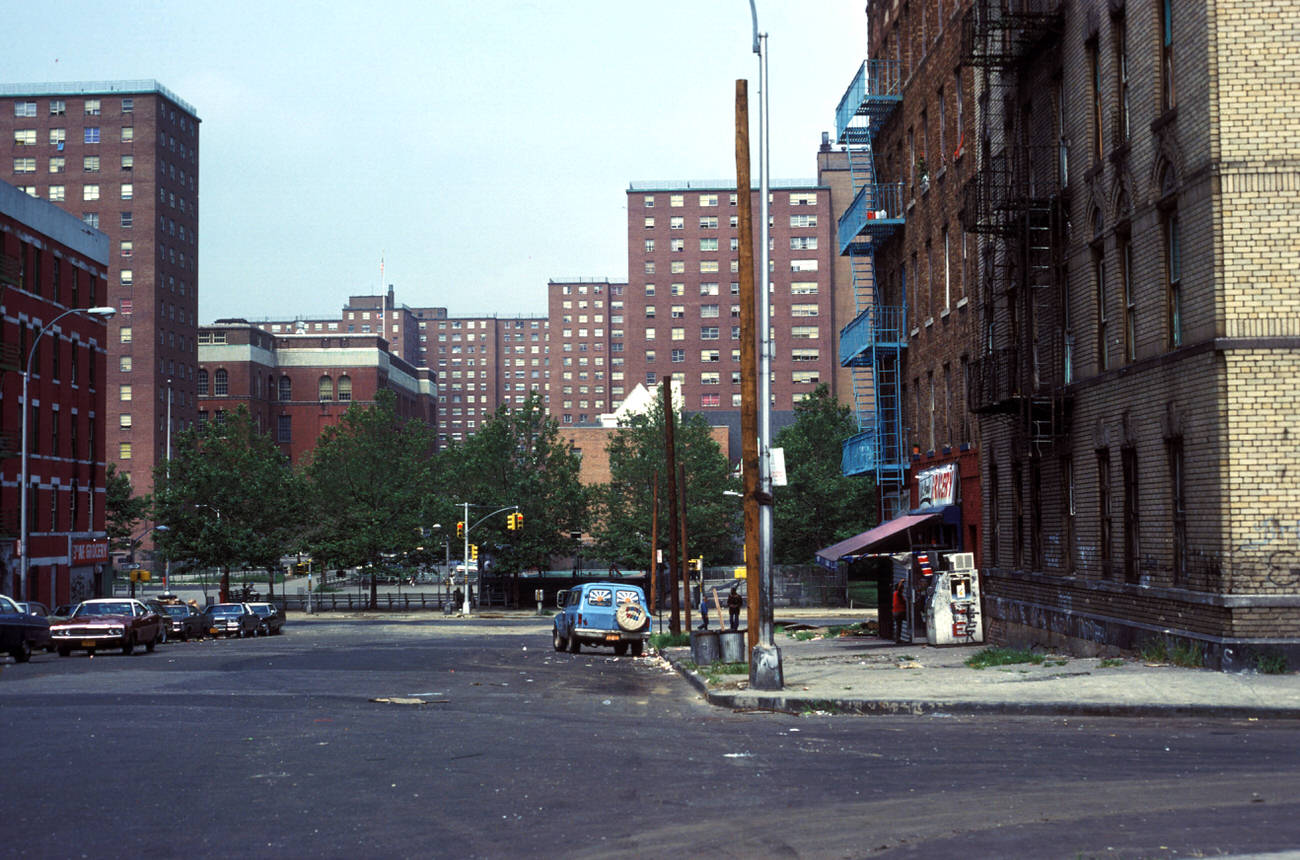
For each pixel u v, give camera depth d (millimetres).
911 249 37719
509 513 85000
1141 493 20219
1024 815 8992
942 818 8945
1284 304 17438
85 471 67750
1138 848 7902
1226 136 17578
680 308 155375
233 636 51344
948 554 29875
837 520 85812
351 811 9453
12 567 57312
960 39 30016
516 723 15359
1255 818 8703
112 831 8781
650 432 89500
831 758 11891
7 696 19750
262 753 12594
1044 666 20500
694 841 8359
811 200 152125
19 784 10742
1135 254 20484
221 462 78812
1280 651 17125
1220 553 17469
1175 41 18844
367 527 84312
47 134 133000
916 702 16156
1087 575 22875
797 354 150875
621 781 10703
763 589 19031
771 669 18812
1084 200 22875
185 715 16453
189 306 140875
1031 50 25406
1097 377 22109
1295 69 17500
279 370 172000
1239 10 17625
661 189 156375
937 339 34594
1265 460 17328
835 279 151625
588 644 36875
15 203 58750
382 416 88375
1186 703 14797
